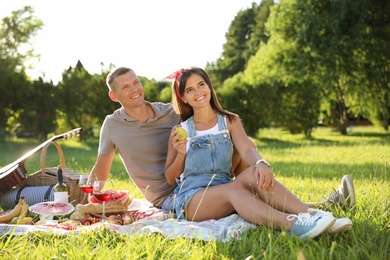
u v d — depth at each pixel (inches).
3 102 924.0
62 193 223.8
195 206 188.1
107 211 203.3
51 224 187.3
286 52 1227.9
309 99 1126.4
